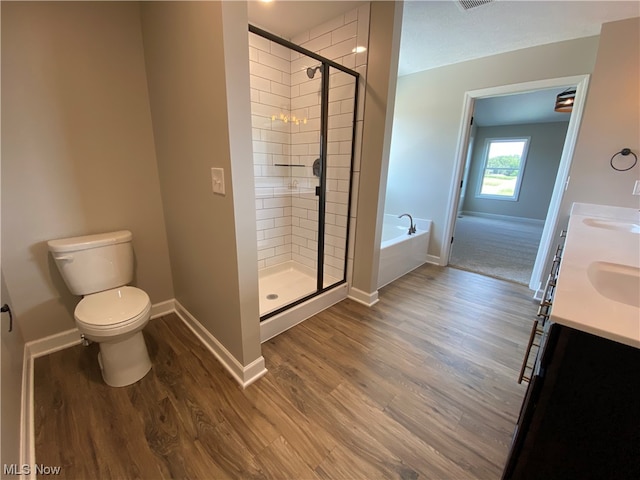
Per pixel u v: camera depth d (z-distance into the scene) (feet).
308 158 8.50
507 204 24.00
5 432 3.06
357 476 3.59
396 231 11.94
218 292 5.10
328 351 5.93
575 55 7.82
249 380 5.02
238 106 3.86
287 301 7.60
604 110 6.91
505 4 6.22
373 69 6.53
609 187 7.09
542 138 21.77
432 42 8.24
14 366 4.19
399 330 6.74
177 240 6.30
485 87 9.50
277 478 3.54
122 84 5.65
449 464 3.75
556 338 2.31
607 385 2.19
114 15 5.34
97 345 5.92
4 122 4.63
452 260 12.20
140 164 6.16
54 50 4.89
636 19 6.36
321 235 7.96
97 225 5.85
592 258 3.56
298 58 8.07
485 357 5.83
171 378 5.07
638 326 2.04
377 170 6.97
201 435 4.04
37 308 5.43
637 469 2.20
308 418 4.35
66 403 4.49
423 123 11.19
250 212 4.36
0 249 4.62
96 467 3.60
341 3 6.41
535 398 2.49
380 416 4.42
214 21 3.60
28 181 4.99
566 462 2.48
